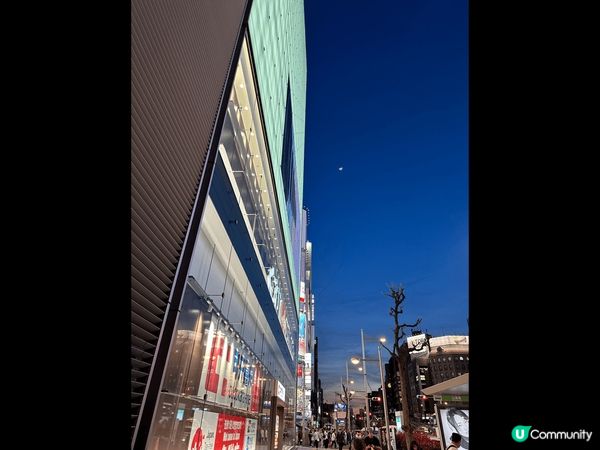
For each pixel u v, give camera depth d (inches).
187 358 254.2
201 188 241.1
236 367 408.5
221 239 354.0
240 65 394.6
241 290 442.9
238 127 401.4
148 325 178.9
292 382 1395.2
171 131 199.2
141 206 169.2
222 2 302.0
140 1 160.6
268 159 598.9
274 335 793.6
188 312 255.3
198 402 279.6
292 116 1338.6
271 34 693.9
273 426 773.9
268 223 645.9
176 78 204.2
